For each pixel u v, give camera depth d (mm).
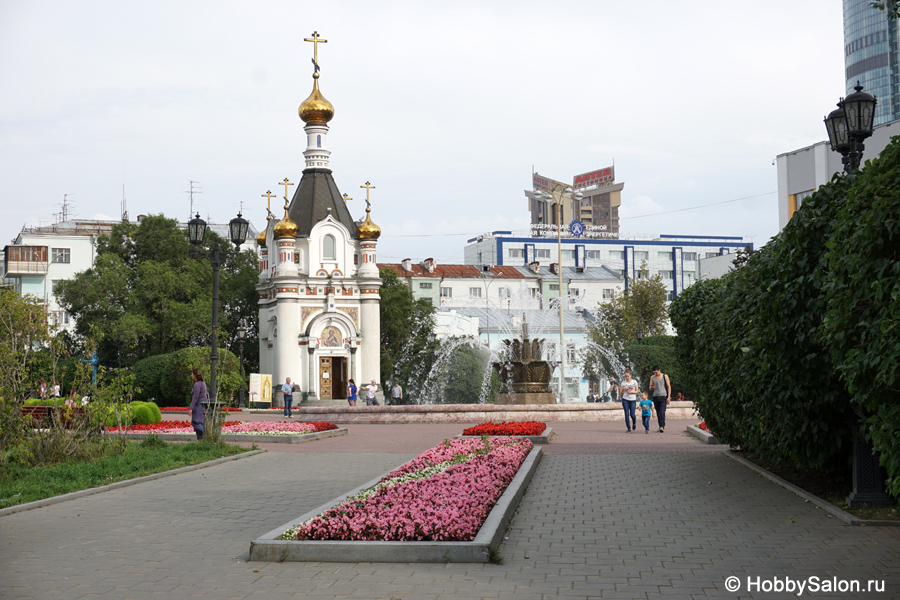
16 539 9664
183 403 48156
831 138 14305
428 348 59562
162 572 8078
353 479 14828
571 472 15625
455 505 9680
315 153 58969
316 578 7770
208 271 62906
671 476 14828
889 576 7660
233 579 7777
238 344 65562
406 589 7363
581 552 8766
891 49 92625
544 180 135750
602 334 72750
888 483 7730
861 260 8172
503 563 8289
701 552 8727
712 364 16062
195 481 14695
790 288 10898
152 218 63250
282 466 17031
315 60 59625
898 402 7805
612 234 118312
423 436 25297
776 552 8664
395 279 64625
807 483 13516
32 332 16906
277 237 55750
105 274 58375
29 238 87312
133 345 56312
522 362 33875
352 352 56062
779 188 45438
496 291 97750
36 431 16422
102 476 14508
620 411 32719
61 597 7234
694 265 116312
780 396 11641
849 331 8531
